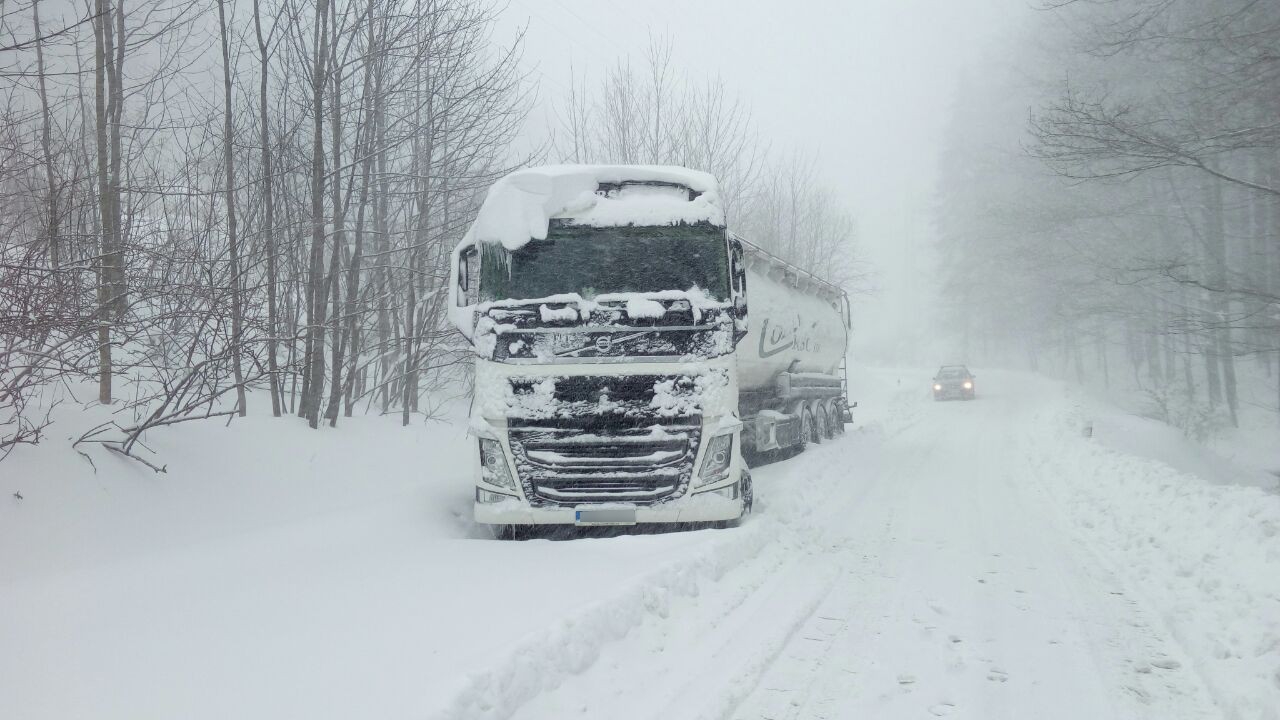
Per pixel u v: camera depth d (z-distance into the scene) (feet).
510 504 22.76
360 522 22.68
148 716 10.51
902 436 65.00
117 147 25.95
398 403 47.11
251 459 25.02
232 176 28.17
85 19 18.13
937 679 14.11
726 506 23.31
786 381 41.42
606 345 23.18
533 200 24.30
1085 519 29.04
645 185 25.32
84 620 13.96
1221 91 51.13
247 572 17.62
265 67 30.32
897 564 22.52
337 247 33.12
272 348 25.99
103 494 19.02
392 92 33.45
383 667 12.35
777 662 14.96
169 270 20.77
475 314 23.93
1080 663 14.83
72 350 19.27
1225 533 22.38
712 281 24.17
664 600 17.26
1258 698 12.45
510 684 12.13
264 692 11.35
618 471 22.75
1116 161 60.03
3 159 19.43
